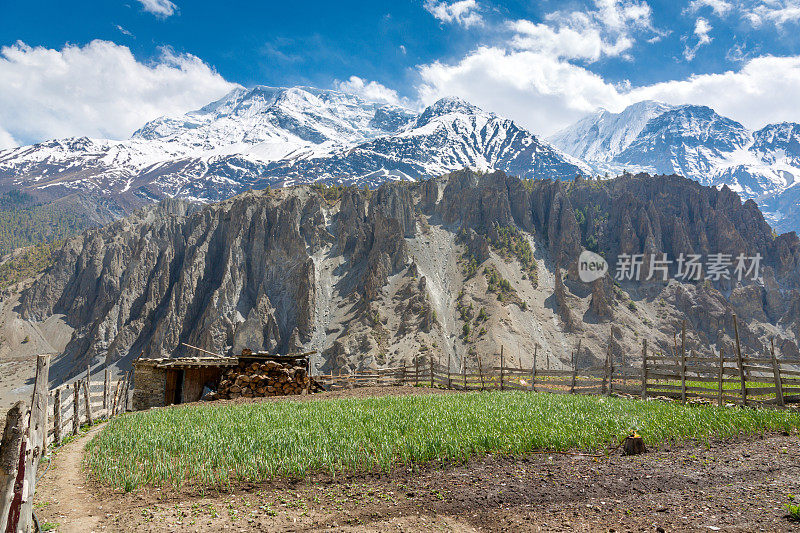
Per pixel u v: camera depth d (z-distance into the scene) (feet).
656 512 27.53
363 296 567.18
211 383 116.16
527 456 38.99
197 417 62.59
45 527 27.07
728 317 537.65
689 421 46.47
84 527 27.43
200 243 649.20
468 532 26.61
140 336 580.30
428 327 513.45
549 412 54.34
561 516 27.84
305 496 32.12
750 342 515.91
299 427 49.73
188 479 35.94
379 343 506.07
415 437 42.55
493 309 537.65
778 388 61.98
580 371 91.35
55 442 51.37
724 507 27.45
